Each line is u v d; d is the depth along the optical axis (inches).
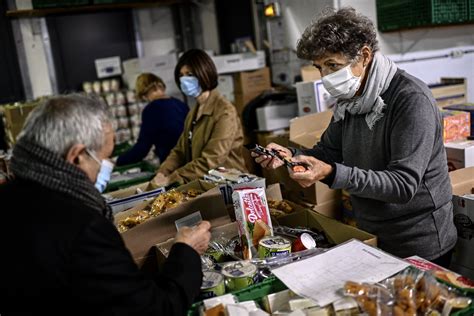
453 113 87.4
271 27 160.1
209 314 41.8
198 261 44.3
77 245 35.3
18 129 153.6
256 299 46.0
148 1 192.9
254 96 158.4
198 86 98.9
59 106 39.0
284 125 131.8
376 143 58.4
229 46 201.9
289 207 70.1
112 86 192.1
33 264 34.9
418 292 42.1
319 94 111.2
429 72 134.3
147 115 127.3
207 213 63.2
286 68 154.5
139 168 129.5
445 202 60.1
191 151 105.0
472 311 40.6
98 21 196.2
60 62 191.6
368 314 40.3
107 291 35.9
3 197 38.4
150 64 180.9
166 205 69.5
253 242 56.0
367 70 56.7
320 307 41.6
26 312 36.4
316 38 55.4
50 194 37.7
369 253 49.3
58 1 172.9
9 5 177.2
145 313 37.4
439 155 58.4
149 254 60.0
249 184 70.6
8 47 182.9
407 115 53.6
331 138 70.4
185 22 212.7
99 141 40.0
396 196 52.7
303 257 51.9
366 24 55.2
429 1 110.1
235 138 99.6
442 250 60.7
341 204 89.4
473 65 141.0
